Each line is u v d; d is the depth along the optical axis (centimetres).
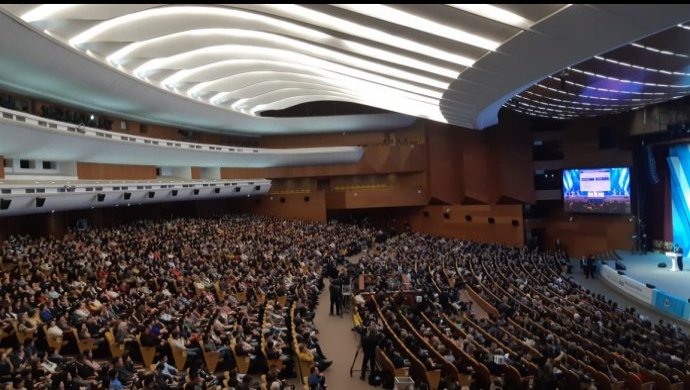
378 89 2933
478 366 1445
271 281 2388
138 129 3962
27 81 2512
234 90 4041
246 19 2120
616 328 1936
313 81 3712
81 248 2445
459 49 1606
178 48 2744
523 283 2744
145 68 3089
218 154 4428
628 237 4575
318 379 1309
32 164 2800
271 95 4525
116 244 2683
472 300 2661
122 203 3231
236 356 1493
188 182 3894
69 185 2612
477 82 1889
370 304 2280
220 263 2619
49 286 1767
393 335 1695
